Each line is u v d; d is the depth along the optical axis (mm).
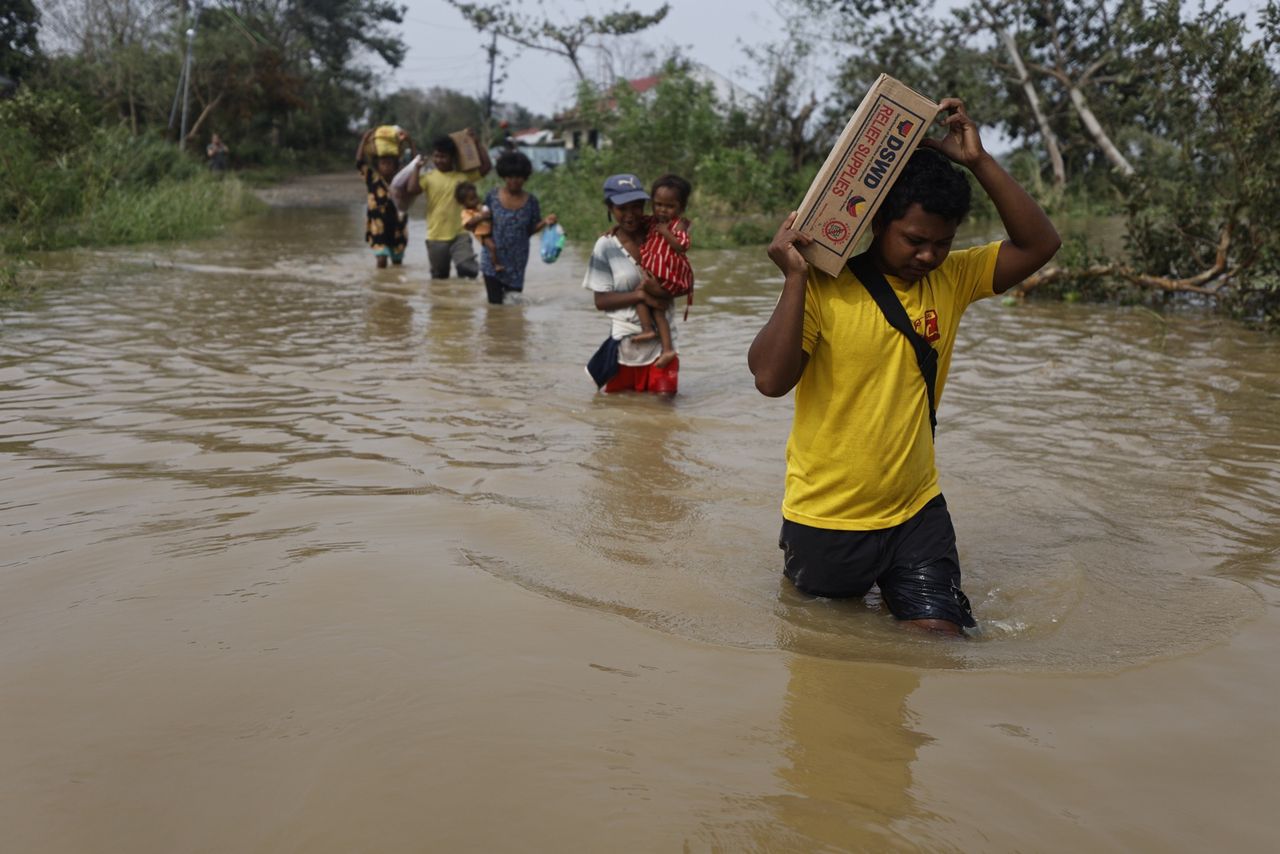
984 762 2240
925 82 26734
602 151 24391
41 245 14914
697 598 3182
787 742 2303
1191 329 8734
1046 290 10859
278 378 6379
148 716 2336
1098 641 2949
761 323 9094
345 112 59875
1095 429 5406
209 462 4488
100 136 20938
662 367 6141
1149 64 10891
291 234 19297
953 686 2617
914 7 27000
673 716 2402
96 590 3059
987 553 3695
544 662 2652
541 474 4465
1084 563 3580
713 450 4988
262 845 1893
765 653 2795
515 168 9867
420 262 14250
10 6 36531
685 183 6090
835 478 3141
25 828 1932
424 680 2523
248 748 2207
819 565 3197
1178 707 2516
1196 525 3986
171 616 2875
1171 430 5387
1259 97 9406
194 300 9938
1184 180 10625
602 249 6141
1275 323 8508
